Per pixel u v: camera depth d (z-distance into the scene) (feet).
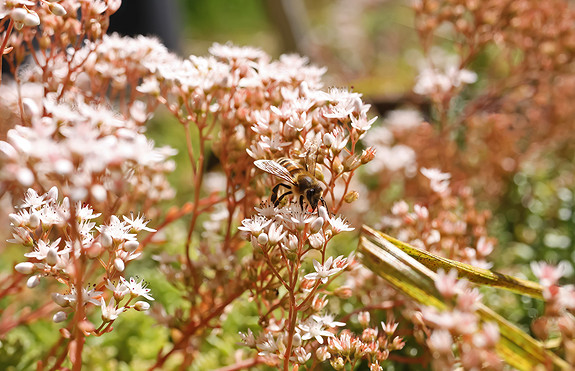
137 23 1.43
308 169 0.75
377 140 1.15
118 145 0.61
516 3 1.01
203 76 0.79
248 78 0.79
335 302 0.87
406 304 0.80
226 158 0.81
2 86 0.85
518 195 1.17
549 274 0.63
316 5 3.15
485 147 1.18
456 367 0.67
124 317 0.92
